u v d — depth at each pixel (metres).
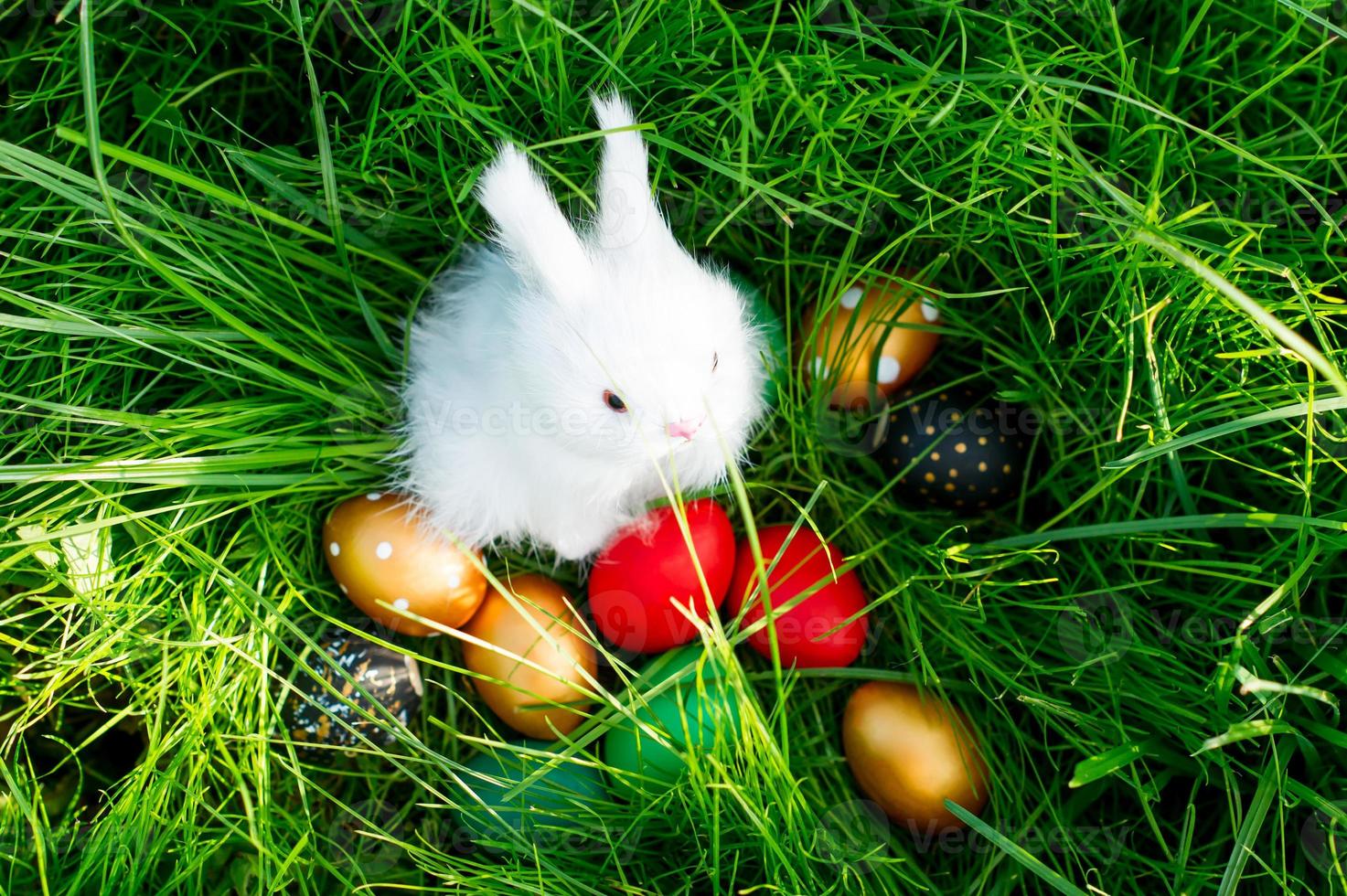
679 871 0.58
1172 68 0.59
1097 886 0.58
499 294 0.58
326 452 0.59
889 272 0.62
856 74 0.59
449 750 0.61
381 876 0.59
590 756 0.57
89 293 0.59
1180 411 0.58
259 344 0.59
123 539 0.60
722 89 0.59
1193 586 0.59
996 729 0.60
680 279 0.55
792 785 0.55
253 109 0.63
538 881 0.56
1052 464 0.61
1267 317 0.51
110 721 0.58
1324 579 0.58
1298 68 0.58
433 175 0.60
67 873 0.58
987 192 0.59
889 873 0.58
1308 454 0.54
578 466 0.56
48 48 0.60
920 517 0.62
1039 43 0.61
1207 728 0.56
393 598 0.58
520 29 0.58
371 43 0.61
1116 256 0.58
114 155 0.53
